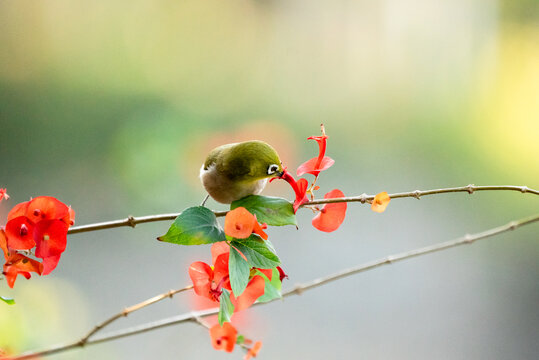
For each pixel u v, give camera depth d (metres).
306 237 13.22
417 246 12.83
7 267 2.78
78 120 17.03
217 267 2.86
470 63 25.41
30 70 19.25
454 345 9.46
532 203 14.96
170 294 3.22
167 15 23.36
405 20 27.09
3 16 20.50
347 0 27.23
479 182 16.36
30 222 2.80
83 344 3.33
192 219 2.82
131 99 18.64
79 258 11.64
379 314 10.37
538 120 20.52
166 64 22.11
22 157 15.72
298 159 18.09
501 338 9.68
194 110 19.22
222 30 24.81
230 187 3.76
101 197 14.06
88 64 20.14
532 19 25.20
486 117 21.41
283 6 26.70
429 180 16.61
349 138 19.98
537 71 24.23
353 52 26.91
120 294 10.22
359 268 3.90
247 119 20.55
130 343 8.69
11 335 5.05
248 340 3.30
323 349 9.20
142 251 12.14
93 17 21.95
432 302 10.78
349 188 15.91
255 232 2.81
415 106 22.84
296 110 22.41
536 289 11.19
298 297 10.91
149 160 13.63
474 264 12.21
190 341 8.91
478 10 25.88
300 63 25.92
